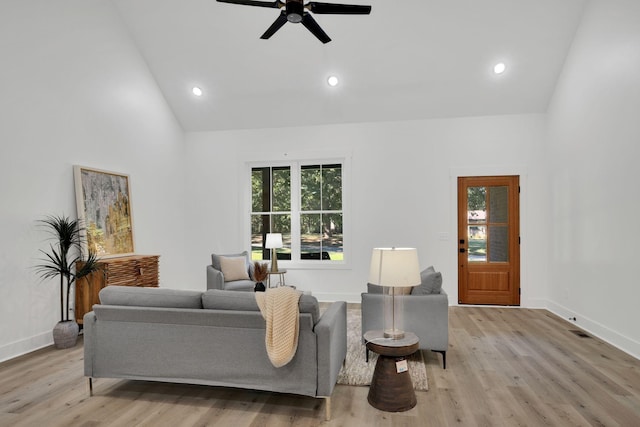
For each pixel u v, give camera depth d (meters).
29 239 3.54
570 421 2.19
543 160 5.18
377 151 5.64
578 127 4.24
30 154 3.57
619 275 3.46
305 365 2.28
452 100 5.23
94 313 2.56
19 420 2.23
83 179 4.14
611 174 3.57
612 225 3.56
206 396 2.57
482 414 2.29
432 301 3.10
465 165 5.38
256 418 2.26
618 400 2.45
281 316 2.23
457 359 3.23
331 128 5.79
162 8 4.62
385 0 4.20
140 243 5.13
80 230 3.93
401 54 4.78
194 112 5.95
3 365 3.14
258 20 4.58
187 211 6.18
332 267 5.74
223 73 5.32
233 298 2.41
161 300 2.49
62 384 2.76
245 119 5.93
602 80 3.74
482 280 5.36
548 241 5.12
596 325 3.86
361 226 5.66
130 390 2.66
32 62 3.61
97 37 4.43
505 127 5.28
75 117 4.11
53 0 3.83
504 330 4.12
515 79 4.89
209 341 2.41
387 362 2.41
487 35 4.47
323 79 5.23
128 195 4.86
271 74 5.25
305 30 4.63
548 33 4.38
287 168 6.08
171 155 5.88
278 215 6.12
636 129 3.19
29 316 3.53
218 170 6.15
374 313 3.25
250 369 2.36
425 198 5.48
